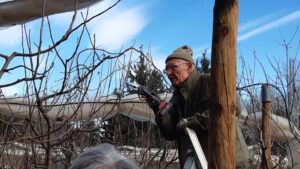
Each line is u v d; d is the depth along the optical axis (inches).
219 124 111.2
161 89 249.0
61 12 116.9
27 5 114.3
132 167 66.1
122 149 237.8
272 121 272.2
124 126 261.6
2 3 115.9
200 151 151.0
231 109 111.0
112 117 237.8
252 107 254.7
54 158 209.8
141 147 258.5
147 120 233.8
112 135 243.9
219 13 110.3
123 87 216.4
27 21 119.9
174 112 171.2
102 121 217.6
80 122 198.1
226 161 111.0
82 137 218.4
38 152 201.9
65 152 205.6
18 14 116.1
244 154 158.1
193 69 165.0
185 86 163.8
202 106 158.6
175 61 164.6
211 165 112.4
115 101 207.9
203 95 158.2
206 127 154.0
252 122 269.1
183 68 164.6
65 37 99.4
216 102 111.3
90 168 64.2
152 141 265.3
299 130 292.5
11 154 200.2
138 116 232.5
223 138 111.0
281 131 258.2
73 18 100.0
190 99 162.7
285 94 285.3
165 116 170.6
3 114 185.8
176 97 171.3
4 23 120.1
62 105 177.5
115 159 65.8
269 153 250.1
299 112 297.7
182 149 165.0
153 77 245.6
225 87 110.4
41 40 104.3
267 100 254.7
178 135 165.5
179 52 164.9
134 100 218.2
